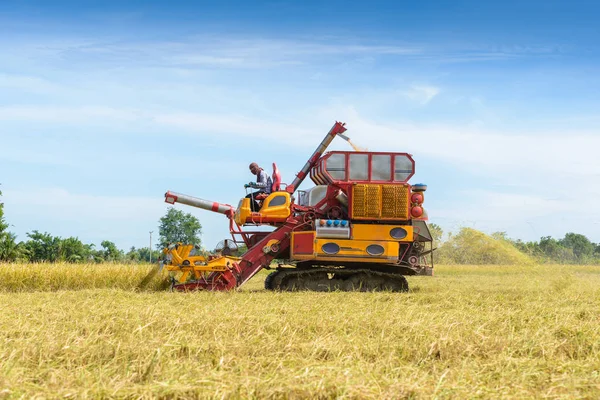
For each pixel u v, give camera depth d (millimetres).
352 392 4707
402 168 14617
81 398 4547
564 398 4770
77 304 10258
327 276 14516
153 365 5445
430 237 14453
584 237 67375
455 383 5074
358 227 14242
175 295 12375
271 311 9492
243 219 14719
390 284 14500
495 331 7668
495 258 22734
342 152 14633
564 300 12203
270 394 4707
